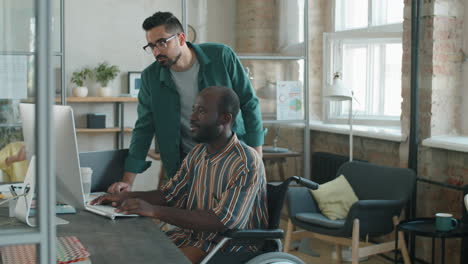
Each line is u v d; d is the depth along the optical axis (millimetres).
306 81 5848
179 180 2727
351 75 5762
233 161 2449
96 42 7008
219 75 3223
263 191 2516
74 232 2123
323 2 6227
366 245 4215
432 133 4332
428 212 4328
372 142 5039
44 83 1117
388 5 5383
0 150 2189
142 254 1813
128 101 6926
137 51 7156
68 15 6891
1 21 1563
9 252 1737
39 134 1123
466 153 4012
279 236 2379
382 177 4215
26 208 1956
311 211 4312
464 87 4383
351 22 5922
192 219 2293
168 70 3230
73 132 2092
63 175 2225
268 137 5973
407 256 3961
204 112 2480
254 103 3289
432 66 4293
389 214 3916
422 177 4340
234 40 6430
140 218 2395
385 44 5453
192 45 3211
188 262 1729
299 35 5910
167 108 3270
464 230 3568
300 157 5938
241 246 2502
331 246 4988
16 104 2020
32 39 1564
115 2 7043
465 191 3846
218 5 6352
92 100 6742
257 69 5840
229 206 2320
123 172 3234
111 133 7133
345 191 4309
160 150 3355
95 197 2781
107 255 1798
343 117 5863
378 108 5578
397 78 5375
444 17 4297
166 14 3051
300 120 5848
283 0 6062
